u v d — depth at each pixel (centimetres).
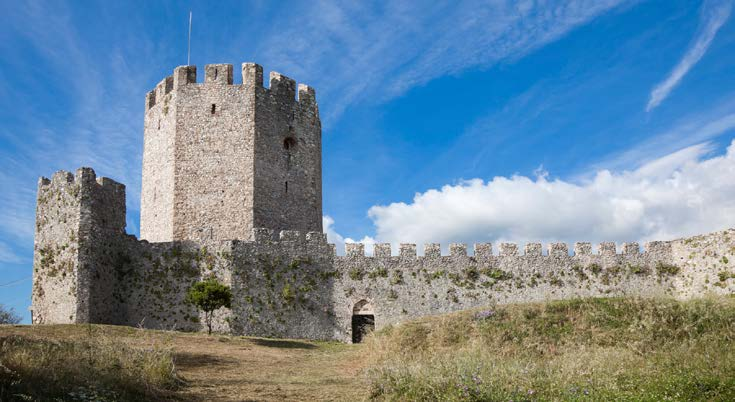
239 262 4378
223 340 3612
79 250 3919
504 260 4844
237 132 4953
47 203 4175
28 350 1806
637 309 2555
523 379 1844
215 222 4794
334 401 1873
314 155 5372
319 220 5344
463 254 4812
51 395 1488
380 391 1919
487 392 1727
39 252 4122
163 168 4991
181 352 3022
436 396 1769
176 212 4797
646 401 1617
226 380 2275
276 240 4528
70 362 1747
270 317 4347
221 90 5019
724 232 4594
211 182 4859
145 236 5072
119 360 1927
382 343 2878
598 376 1862
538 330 2584
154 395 1788
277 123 5141
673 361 1967
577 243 4972
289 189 5109
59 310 3925
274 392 2019
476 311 2902
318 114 5572
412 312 4612
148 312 4228
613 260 4947
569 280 4866
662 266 4966
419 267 4722
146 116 5316
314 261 4581
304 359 3089
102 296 4034
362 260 4662
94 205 4072
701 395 1650
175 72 5075
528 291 4797
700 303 2461
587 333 2497
